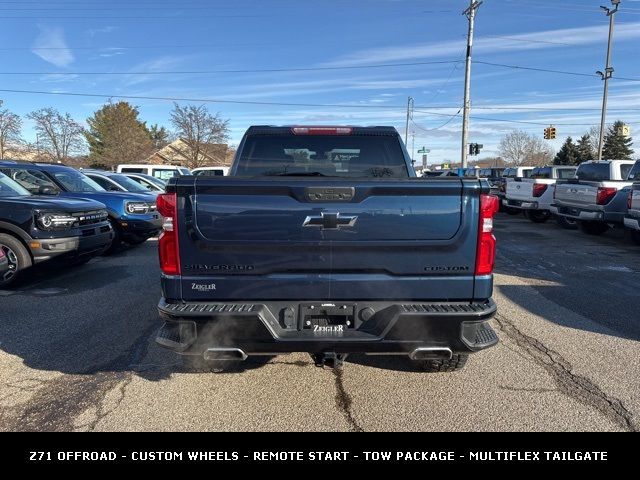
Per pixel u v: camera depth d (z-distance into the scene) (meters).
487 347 3.24
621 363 4.45
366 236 3.11
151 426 3.32
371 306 3.18
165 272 3.17
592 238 13.00
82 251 7.57
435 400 3.71
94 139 65.06
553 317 5.88
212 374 4.12
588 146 68.00
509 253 10.58
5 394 3.74
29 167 10.16
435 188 3.08
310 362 4.39
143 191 13.02
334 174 4.86
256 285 3.14
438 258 3.14
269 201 3.09
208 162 54.59
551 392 3.84
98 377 4.05
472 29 28.30
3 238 6.96
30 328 5.32
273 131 4.76
